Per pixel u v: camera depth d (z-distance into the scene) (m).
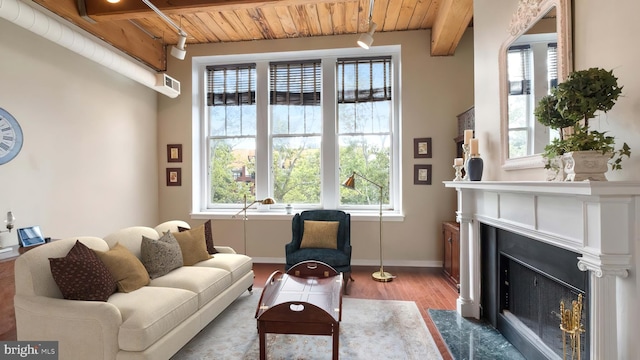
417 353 2.24
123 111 4.16
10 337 2.39
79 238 2.30
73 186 3.42
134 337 1.76
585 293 1.54
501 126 2.32
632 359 1.27
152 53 4.54
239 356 2.21
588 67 1.54
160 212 4.87
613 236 1.28
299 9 3.76
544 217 1.78
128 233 2.72
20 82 2.89
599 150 1.34
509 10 2.26
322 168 4.75
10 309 2.40
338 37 4.46
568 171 1.45
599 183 1.22
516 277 2.36
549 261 1.84
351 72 4.69
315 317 1.92
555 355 1.84
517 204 2.08
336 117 4.72
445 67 4.30
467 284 2.85
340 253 3.51
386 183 4.68
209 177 5.02
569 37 1.64
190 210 4.81
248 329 2.60
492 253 2.58
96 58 3.32
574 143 1.39
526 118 2.02
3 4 2.41
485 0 2.66
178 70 4.80
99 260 2.14
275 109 4.87
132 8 3.26
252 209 4.88
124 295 2.11
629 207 1.28
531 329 2.16
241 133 4.93
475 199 2.75
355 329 2.59
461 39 4.28
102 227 3.81
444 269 4.06
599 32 1.47
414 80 4.35
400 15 3.91
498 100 2.41
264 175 4.83
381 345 2.34
